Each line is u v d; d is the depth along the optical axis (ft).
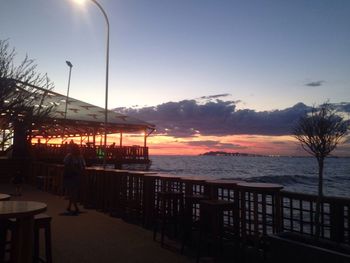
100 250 20.92
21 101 45.52
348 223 15.21
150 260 18.98
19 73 46.06
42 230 25.64
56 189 52.49
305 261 12.55
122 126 86.69
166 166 340.59
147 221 27.02
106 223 28.89
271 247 13.83
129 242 22.72
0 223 14.42
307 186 150.41
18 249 12.51
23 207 13.16
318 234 14.98
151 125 92.99
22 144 73.56
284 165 422.41
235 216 18.71
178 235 24.27
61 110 80.79
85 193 39.06
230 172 248.93
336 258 11.74
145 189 27.48
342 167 407.44
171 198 22.45
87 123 79.61
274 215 17.98
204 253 20.02
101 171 35.91
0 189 59.36
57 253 20.26
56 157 78.59
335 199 15.56
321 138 15.19
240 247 19.04
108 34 52.11
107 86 51.78
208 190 21.84
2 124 47.80
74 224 28.48
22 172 72.54
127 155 91.04
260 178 177.99
